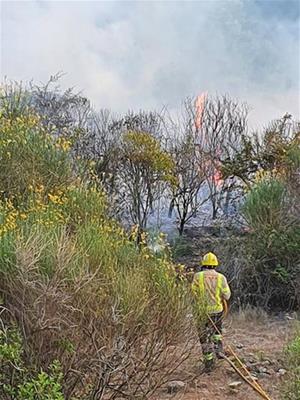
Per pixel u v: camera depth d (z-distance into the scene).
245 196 16.84
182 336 6.36
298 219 14.91
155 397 6.99
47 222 6.50
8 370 5.14
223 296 8.62
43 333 5.40
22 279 5.33
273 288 14.03
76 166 11.34
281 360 8.81
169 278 6.55
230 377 8.12
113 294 5.75
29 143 10.39
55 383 5.06
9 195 9.38
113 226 8.45
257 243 14.65
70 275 5.54
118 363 5.66
